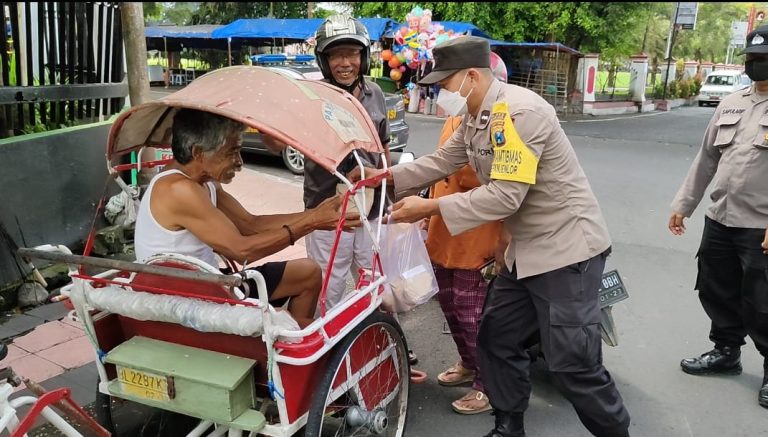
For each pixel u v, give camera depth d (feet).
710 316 11.27
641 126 55.36
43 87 14.76
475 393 10.30
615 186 27.55
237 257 7.45
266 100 7.14
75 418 7.38
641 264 17.44
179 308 6.83
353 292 7.91
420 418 10.11
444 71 8.07
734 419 10.05
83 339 12.09
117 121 7.59
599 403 8.05
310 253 10.41
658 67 98.53
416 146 37.32
